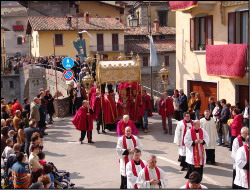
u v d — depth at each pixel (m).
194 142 10.59
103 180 11.21
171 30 33.09
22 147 12.45
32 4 33.88
